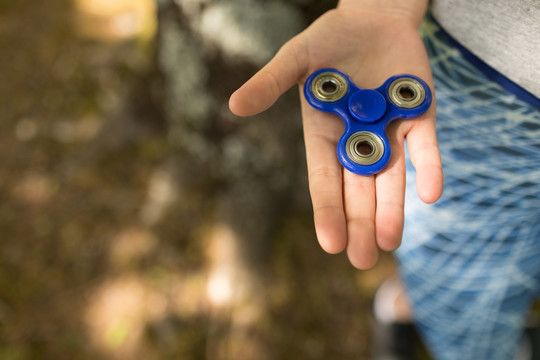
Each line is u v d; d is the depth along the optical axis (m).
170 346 0.64
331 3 0.57
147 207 0.71
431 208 0.48
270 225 0.70
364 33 0.44
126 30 0.87
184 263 0.68
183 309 0.66
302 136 0.67
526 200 0.46
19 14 0.92
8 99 0.82
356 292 0.68
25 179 0.75
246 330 0.65
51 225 0.71
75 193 0.73
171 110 0.71
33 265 0.69
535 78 0.41
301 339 0.66
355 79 0.44
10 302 0.67
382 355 0.66
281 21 0.58
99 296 0.67
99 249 0.69
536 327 0.65
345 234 0.39
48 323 0.66
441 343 0.59
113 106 0.78
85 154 0.76
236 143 0.68
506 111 0.43
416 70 0.44
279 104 0.64
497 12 0.40
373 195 0.40
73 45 0.87
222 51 0.61
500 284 0.51
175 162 0.72
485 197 0.47
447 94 0.45
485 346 0.57
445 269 0.51
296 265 0.69
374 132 0.42
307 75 0.44
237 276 0.67
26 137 0.78
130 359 0.64
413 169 0.47
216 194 0.71
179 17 0.62
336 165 0.42
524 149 0.44
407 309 0.65
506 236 0.48
